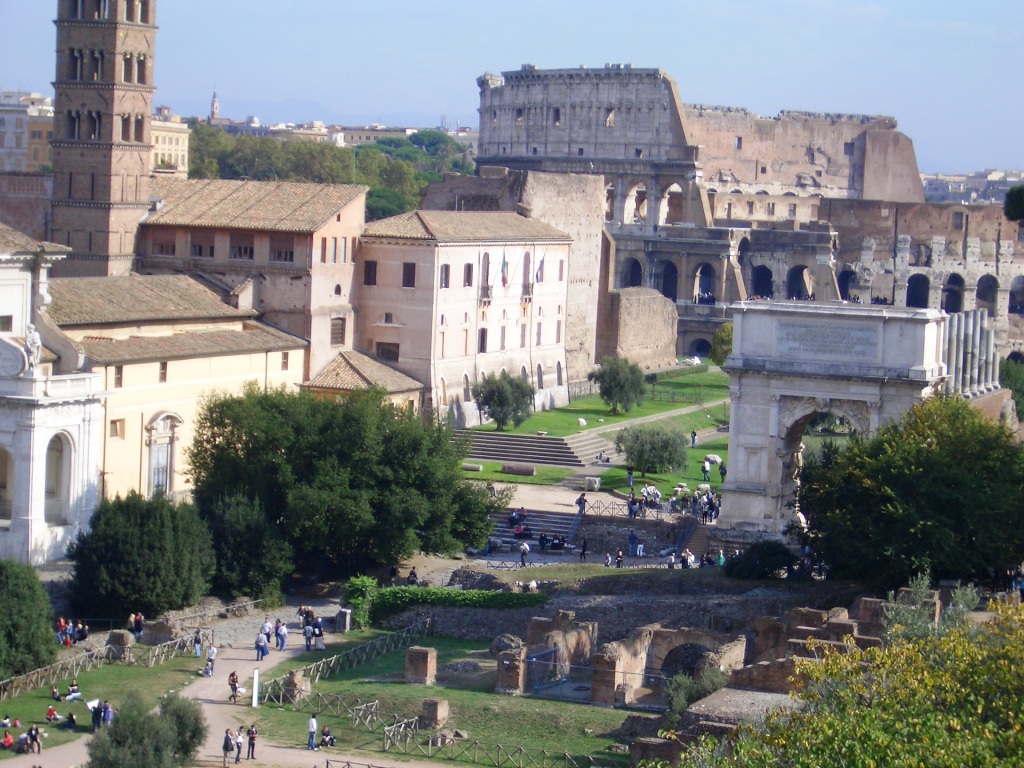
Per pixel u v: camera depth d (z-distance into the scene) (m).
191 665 110.12
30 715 98.62
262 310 162.00
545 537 142.75
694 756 66.81
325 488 127.94
